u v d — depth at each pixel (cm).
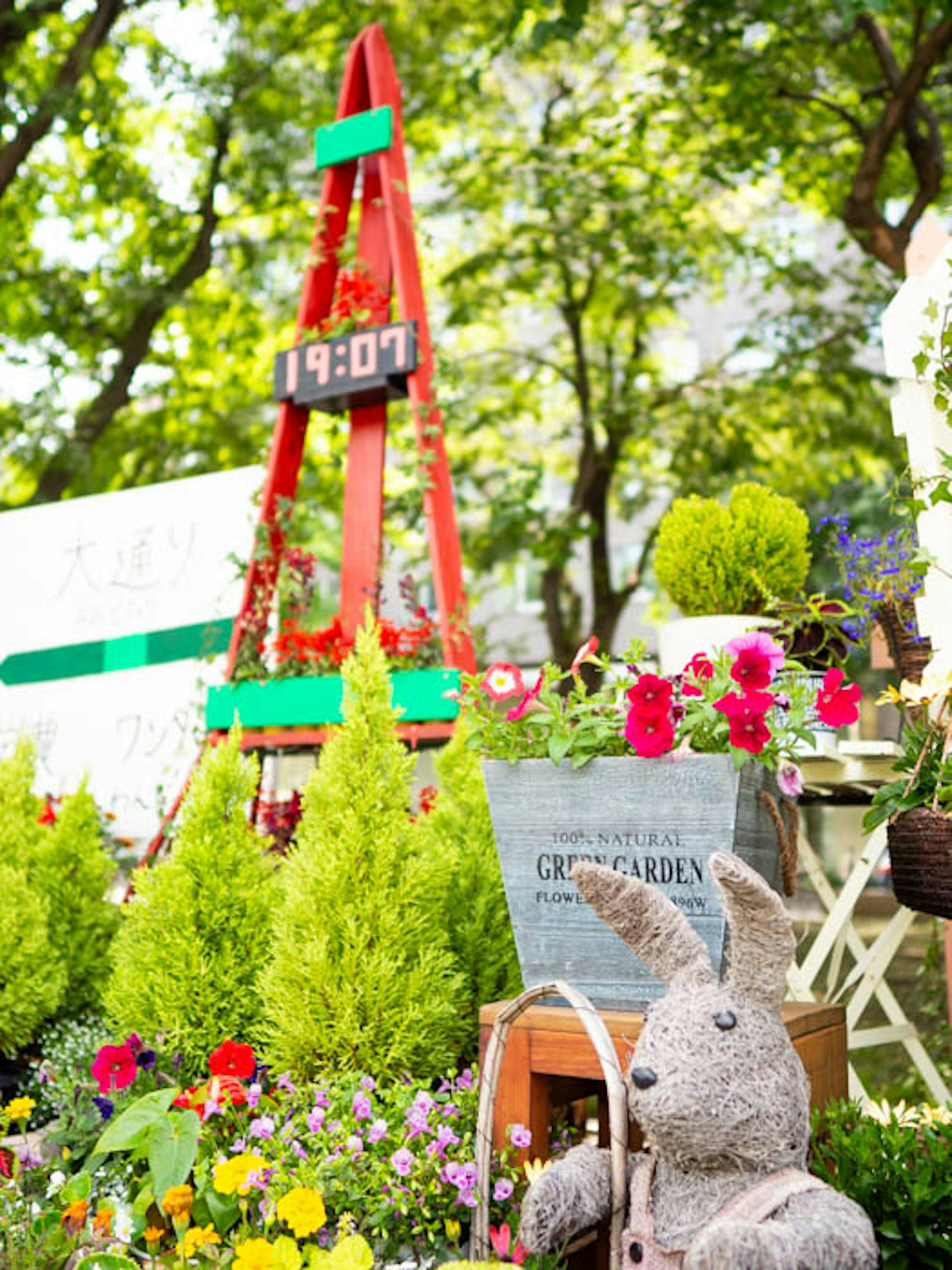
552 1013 245
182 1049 308
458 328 1330
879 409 1141
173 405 1235
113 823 517
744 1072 183
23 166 1068
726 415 1201
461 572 452
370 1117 253
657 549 342
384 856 295
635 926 204
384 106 482
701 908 238
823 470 1195
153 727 556
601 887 205
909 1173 223
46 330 1096
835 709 241
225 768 338
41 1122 359
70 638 588
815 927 484
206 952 315
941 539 280
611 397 1236
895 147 1009
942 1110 280
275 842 416
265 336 1220
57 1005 389
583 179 1053
